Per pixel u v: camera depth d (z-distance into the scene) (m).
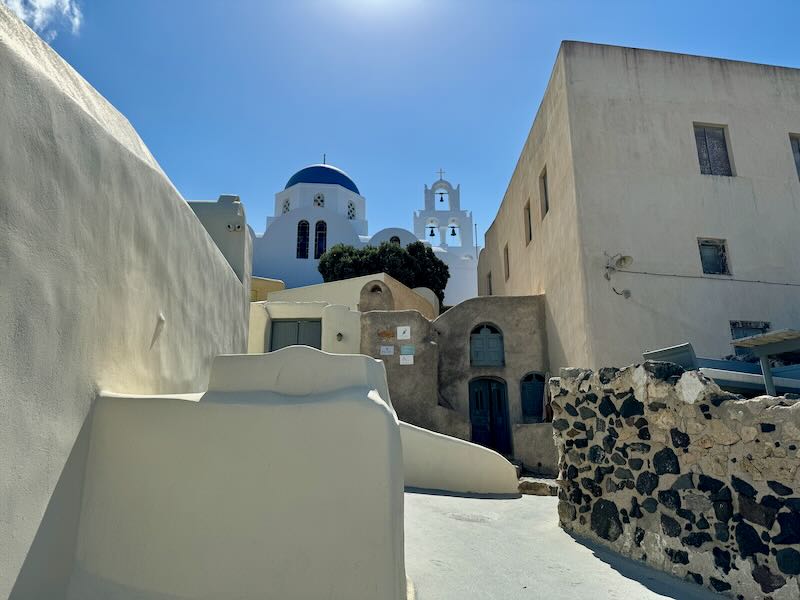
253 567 3.33
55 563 3.27
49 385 3.27
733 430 4.45
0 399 2.83
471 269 41.94
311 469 3.45
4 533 2.85
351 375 3.81
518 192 18.11
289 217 35.97
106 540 3.48
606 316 11.15
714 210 12.24
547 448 11.72
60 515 3.34
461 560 5.47
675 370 5.29
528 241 17.00
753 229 12.26
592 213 11.79
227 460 3.51
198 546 3.39
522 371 14.22
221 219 10.09
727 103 13.15
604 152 12.27
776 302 11.84
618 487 5.79
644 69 13.05
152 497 3.52
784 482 3.97
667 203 12.10
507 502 8.88
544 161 14.77
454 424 13.05
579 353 11.47
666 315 11.32
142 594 3.34
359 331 15.57
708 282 11.70
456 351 14.67
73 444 3.50
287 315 15.76
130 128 5.69
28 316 3.09
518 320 14.60
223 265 8.27
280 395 3.74
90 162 3.86
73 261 3.59
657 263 11.64
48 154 3.33
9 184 2.95
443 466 10.08
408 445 10.26
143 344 4.86
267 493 3.43
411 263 29.25
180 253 6.00
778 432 4.06
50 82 3.40
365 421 3.49
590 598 4.45
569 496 6.66
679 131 12.71
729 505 4.42
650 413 5.40
